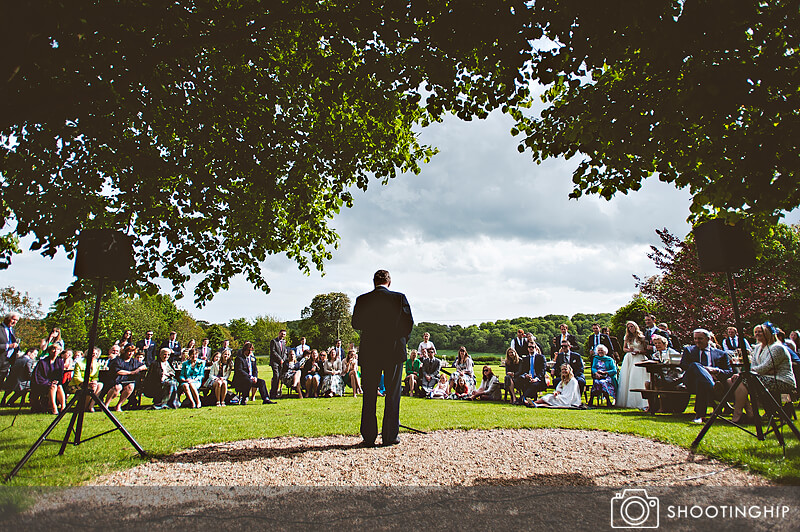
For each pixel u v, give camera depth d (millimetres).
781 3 3877
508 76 4391
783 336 8164
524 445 5004
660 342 8852
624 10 3473
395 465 4109
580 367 11039
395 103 6105
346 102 6910
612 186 5809
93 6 3998
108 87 5020
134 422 7250
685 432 5645
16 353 10062
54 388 8625
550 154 5773
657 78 4277
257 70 6457
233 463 4207
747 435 5254
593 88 4641
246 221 8070
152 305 53781
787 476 3473
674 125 4316
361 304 5336
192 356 11266
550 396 10258
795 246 18578
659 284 19297
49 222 6016
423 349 14141
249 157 6973
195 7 5430
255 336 82125
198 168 7012
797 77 3730
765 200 3895
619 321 30234
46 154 5996
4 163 5527
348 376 14477
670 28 3592
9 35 3387
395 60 5379
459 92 5496
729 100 3732
